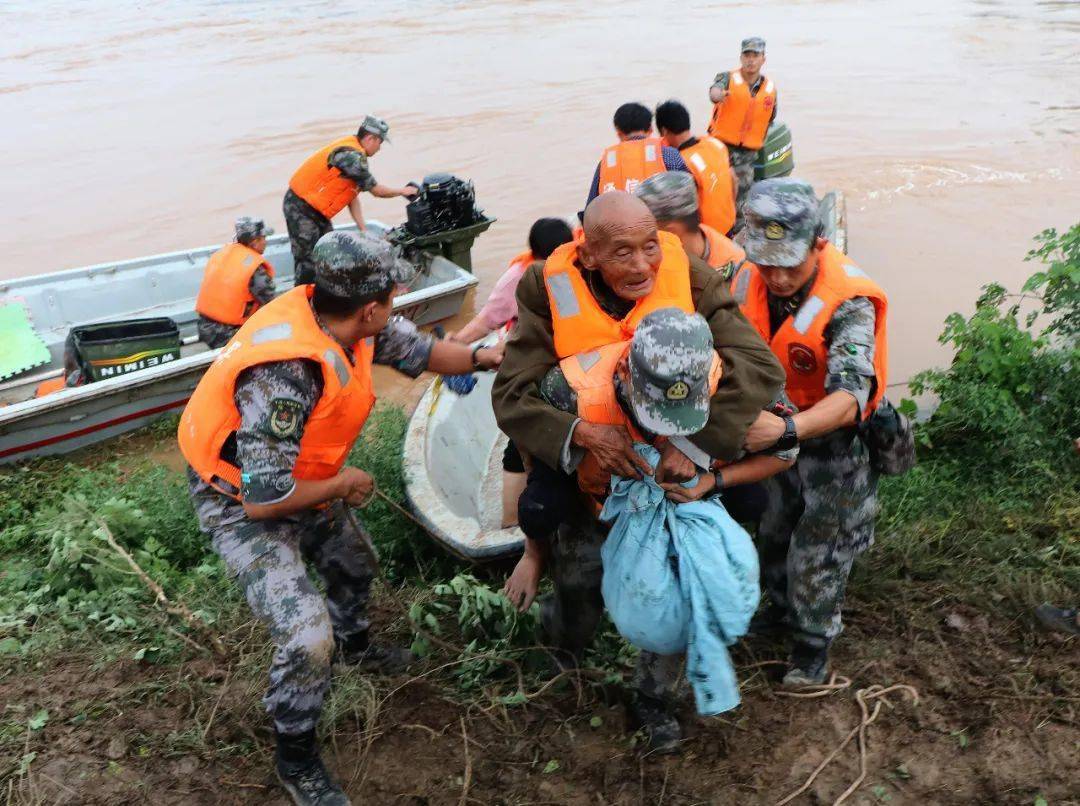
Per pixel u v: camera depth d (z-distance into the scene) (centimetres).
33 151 1377
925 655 369
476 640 383
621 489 287
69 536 460
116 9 2548
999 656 365
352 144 862
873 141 1273
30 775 323
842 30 1945
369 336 304
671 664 320
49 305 832
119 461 693
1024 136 1275
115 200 1186
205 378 303
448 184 907
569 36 1989
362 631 373
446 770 330
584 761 331
